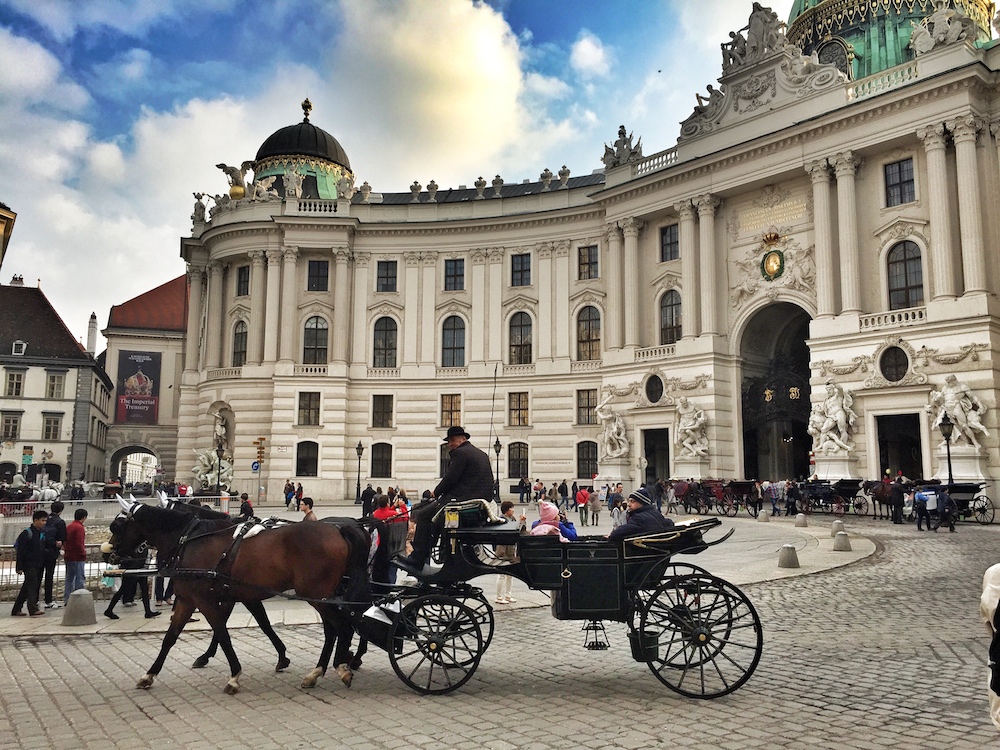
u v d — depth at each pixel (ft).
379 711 30.58
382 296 202.69
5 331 266.98
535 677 35.55
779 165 154.30
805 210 154.20
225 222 207.41
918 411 130.72
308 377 194.29
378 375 199.82
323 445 192.75
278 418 192.44
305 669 37.99
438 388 198.59
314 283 202.69
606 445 174.70
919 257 139.44
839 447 136.98
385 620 33.06
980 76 130.62
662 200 172.96
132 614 54.85
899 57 169.07
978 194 130.41
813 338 145.69
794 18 192.24
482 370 196.95
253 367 197.06
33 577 54.60
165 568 35.83
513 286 198.90
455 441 37.88
